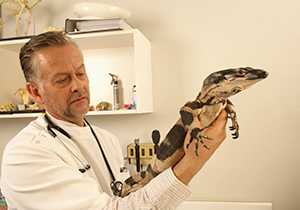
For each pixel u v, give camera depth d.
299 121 1.56
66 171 0.77
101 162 0.97
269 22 1.58
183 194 0.64
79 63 0.85
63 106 0.85
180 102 1.68
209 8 1.65
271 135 1.59
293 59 1.56
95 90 1.78
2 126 1.90
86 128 0.99
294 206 1.56
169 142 0.65
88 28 1.52
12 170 0.79
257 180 1.60
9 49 1.76
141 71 1.51
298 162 1.56
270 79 1.58
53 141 0.86
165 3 1.70
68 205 0.72
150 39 1.72
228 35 1.63
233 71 0.59
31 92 0.91
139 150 1.62
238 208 1.55
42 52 0.83
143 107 1.53
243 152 1.61
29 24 1.83
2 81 1.75
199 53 1.66
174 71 1.69
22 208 0.78
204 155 0.62
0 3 1.88
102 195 0.73
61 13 1.83
